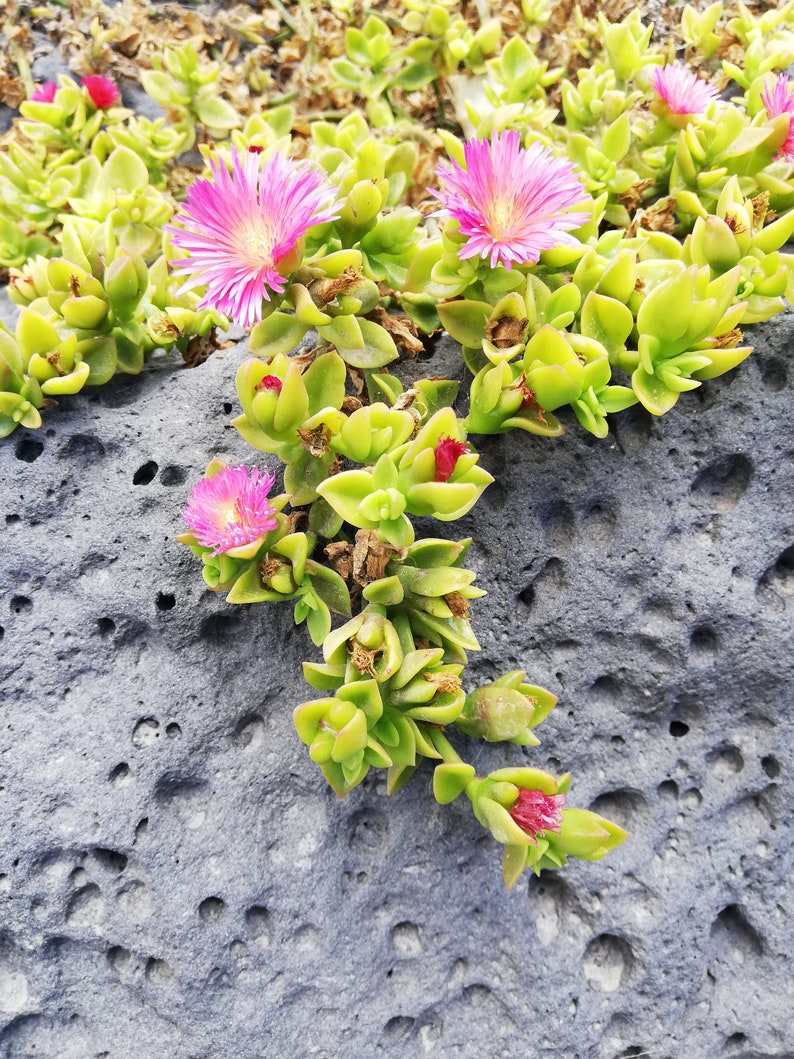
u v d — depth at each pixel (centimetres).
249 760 13
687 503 13
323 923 12
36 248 18
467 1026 13
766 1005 13
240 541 11
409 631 12
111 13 21
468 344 13
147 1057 12
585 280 13
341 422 12
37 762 12
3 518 13
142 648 13
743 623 13
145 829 12
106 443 14
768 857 14
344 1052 12
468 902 13
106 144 19
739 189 14
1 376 13
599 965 13
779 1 19
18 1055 12
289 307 12
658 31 20
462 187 11
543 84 19
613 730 14
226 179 11
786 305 14
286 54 21
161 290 15
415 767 13
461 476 11
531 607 14
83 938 12
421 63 19
